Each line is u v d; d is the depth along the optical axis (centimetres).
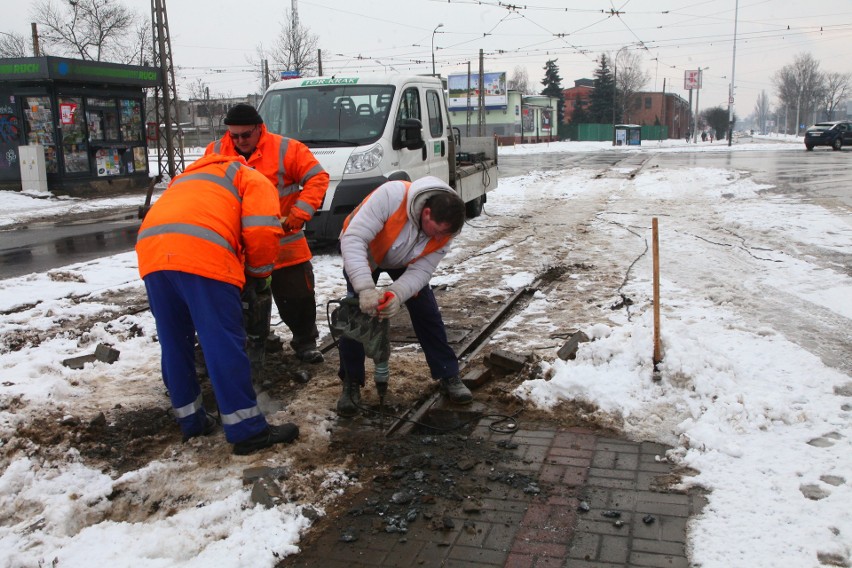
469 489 370
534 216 1368
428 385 512
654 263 470
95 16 3950
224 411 396
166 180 2356
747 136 10575
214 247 385
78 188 2023
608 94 9106
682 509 342
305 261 539
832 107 11425
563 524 335
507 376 520
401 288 424
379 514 349
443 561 311
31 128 1984
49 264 1002
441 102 1142
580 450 408
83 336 612
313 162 527
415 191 419
